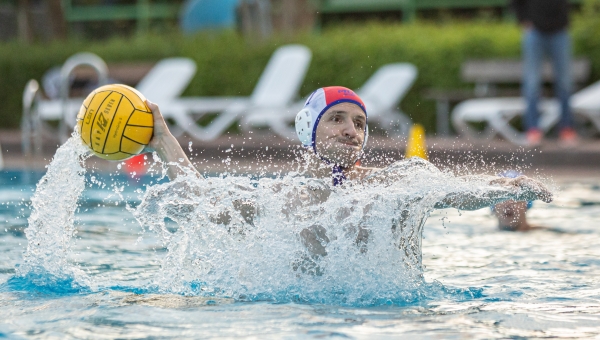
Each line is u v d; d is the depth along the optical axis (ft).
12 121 87.35
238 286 16.99
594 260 21.90
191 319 14.34
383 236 16.74
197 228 17.61
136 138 17.51
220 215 17.26
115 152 17.60
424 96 71.31
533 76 54.13
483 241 25.75
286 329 13.56
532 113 54.49
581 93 64.39
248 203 17.20
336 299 16.15
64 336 13.25
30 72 86.43
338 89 17.38
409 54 73.26
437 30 77.61
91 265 21.17
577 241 25.43
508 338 13.10
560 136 54.85
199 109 67.10
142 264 21.42
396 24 85.20
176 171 17.39
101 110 17.57
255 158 54.44
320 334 13.20
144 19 111.04
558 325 14.08
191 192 17.19
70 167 18.74
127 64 80.69
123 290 17.38
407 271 17.10
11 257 22.47
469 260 22.21
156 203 17.38
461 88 71.82
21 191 40.32
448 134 68.28
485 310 15.34
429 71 72.69
